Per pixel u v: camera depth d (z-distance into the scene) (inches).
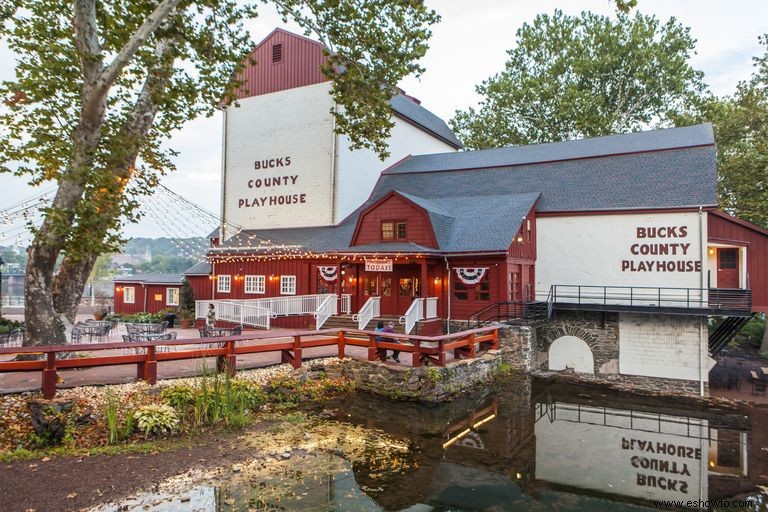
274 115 1079.0
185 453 348.8
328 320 809.5
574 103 1416.1
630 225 776.3
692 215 732.0
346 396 539.5
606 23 1476.4
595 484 368.8
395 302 835.4
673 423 542.9
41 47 439.5
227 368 469.7
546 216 842.8
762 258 724.7
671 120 1450.5
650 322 735.1
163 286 1232.2
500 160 1046.4
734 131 1212.5
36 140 412.5
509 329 695.1
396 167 1149.7
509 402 600.1
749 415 578.2
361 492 314.3
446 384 538.6
